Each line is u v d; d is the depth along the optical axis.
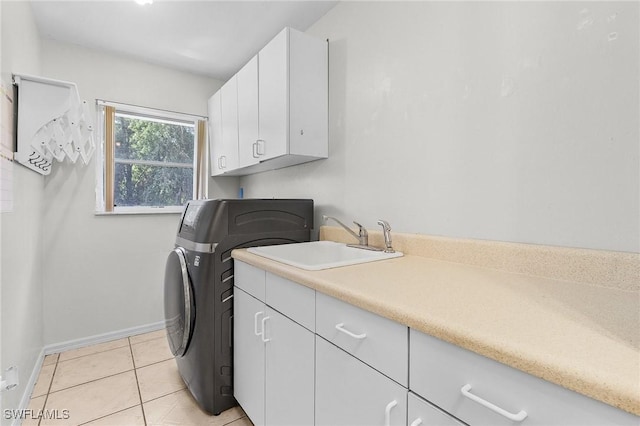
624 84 0.87
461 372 0.61
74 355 2.24
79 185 2.38
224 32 2.20
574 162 0.97
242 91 2.24
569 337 0.56
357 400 0.85
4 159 1.36
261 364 1.33
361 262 1.28
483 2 1.20
